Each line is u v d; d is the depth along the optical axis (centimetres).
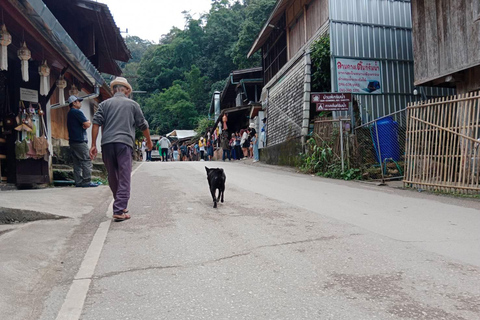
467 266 356
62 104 895
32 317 270
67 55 806
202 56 6438
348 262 369
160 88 6694
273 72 2180
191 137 4316
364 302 284
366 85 1383
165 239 450
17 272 335
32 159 853
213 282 326
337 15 1379
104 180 1098
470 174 757
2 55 621
